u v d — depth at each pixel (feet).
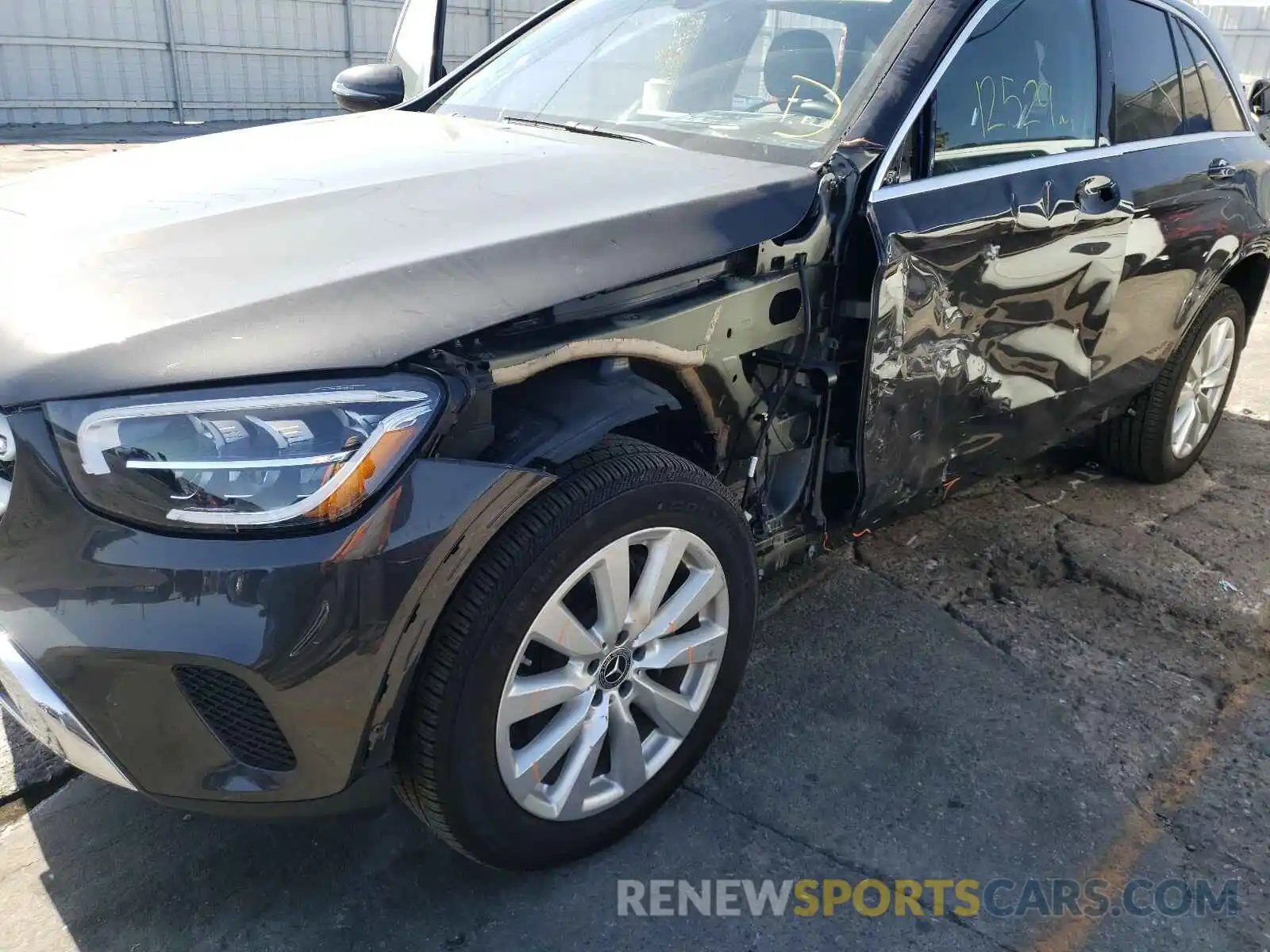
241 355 4.93
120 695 5.01
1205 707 8.82
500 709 5.76
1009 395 9.21
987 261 8.29
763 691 8.66
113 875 6.58
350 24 61.16
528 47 10.53
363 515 5.03
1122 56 10.46
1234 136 12.51
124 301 5.21
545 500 5.73
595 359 6.26
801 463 7.98
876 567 10.80
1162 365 11.87
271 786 5.32
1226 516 12.51
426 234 5.96
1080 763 8.03
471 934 6.28
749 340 6.97
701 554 6.70
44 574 4.98
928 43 8.11
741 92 8.68
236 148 8.06
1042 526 11.96
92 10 51.11
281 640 4.93
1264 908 6.75
